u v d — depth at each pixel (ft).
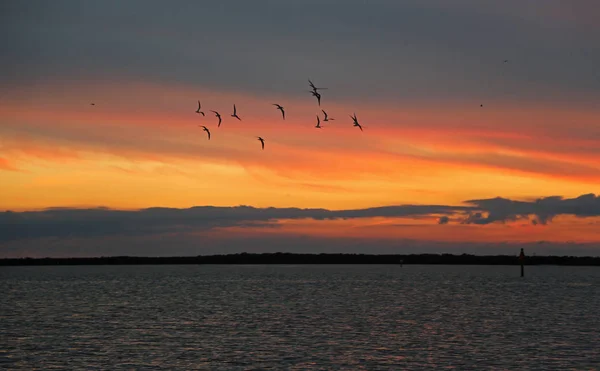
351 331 206.28
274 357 161.99
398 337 193.47
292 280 574.56
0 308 290.76
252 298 346.95
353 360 158.40
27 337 194.08
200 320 238.48
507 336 195.83
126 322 232.73
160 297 357.82
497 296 363.76
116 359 159.74
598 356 162.71
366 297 354.13
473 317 248.73
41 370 148.36
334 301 325.21
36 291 415.03
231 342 183.83
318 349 172.65
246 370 147.84
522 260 605.73
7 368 150.30
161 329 212.02
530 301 327.47
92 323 230.07
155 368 150.10
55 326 221.46
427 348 174.19
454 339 189.67
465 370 147.84
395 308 286.46
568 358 160.56
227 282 536.83
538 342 183.93
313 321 234.38
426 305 302.66
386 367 151.12
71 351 170.30
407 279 597.52
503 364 153.89
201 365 153.07
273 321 234.17
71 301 330.95
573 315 256.73
